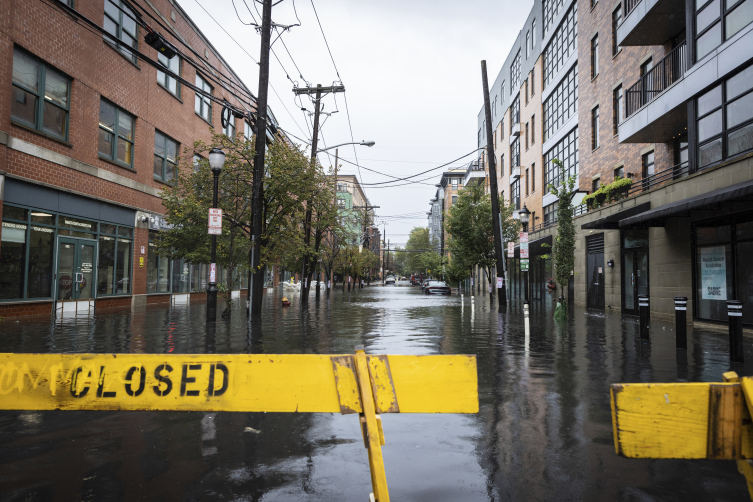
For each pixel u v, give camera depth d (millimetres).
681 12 14680
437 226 113438
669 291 14672
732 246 11898
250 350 8281
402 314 17125
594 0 22812
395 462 3557
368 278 77875
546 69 31344
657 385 2057
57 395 2398
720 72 11914
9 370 2420
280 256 16781
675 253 14367
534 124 33688
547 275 26156
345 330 11625
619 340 9961
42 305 14477
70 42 15312
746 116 11273
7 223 13164
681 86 13508
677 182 13773
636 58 18469
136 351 7918
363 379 2301
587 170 23281
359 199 103438
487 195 27578
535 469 3430
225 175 16078
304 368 2385
